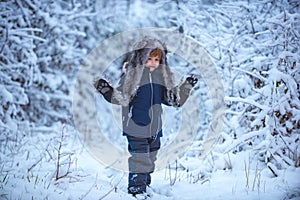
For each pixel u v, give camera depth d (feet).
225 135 18.90
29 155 19.07
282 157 16.84
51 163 16.84
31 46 26.84
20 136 23.63
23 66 27.09
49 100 32.12
